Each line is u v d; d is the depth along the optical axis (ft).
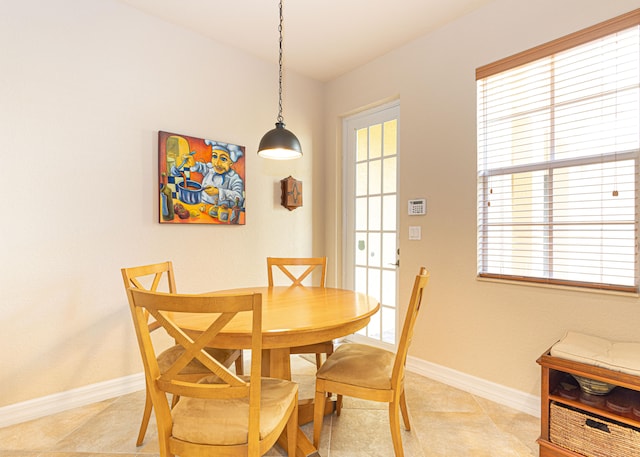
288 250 10.87
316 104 11.60
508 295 7.22
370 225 10.88
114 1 7.48
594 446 4.95
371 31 8.61
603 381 4.90
